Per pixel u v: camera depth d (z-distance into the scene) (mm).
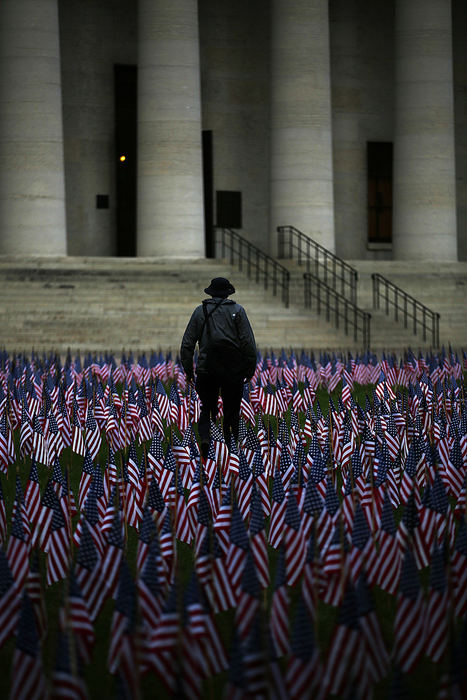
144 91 94062
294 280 90062
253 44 111812
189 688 14297
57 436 32938
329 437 32250
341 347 77625
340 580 18422
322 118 98688
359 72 115188
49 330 77000
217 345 29203
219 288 29875
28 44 90562
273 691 13453
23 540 19281
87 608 16609
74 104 106375
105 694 15000
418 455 28156
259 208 112938
